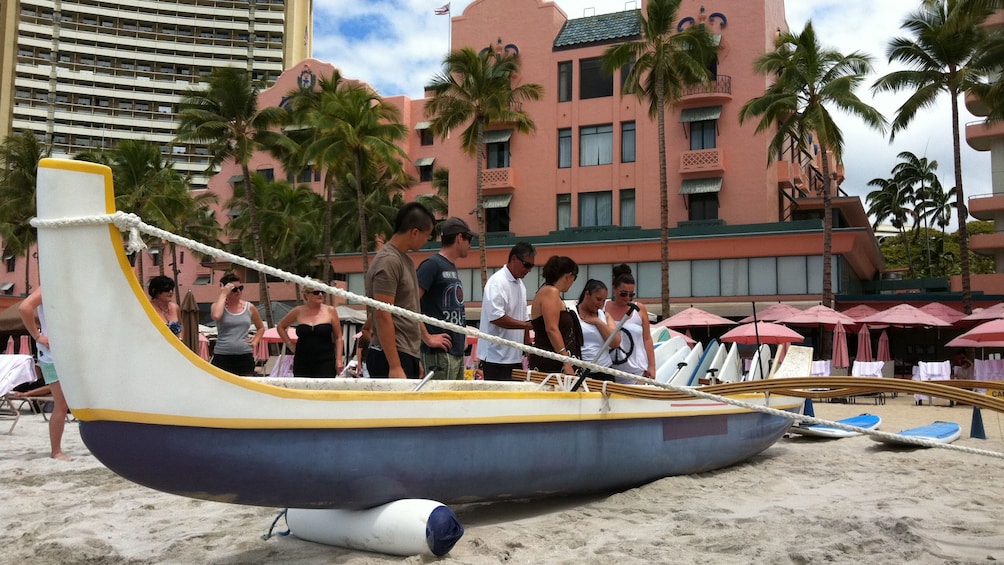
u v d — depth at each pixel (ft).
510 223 123.54
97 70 336.29
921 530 14.88
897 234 252.21
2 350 93.91
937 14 90.84
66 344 10.74
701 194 113.09
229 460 11.55
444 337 18.93
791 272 100.83
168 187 153.58
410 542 12.50
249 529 15.31
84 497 18.54
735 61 112.16
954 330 103.04
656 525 15.19
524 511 16.69
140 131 336.08
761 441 22.97
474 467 14.26
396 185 162.61
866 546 13.55
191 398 11.27
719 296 104.12
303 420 12.08
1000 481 20.81
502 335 21.52
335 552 13.48
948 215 226.99
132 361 10.97
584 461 16.60
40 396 32.37
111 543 14.34
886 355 76.64
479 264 119.44
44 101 325.83
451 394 13.83
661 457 18.95
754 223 107.45
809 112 93.66
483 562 12.50
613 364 21.99
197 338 32.94
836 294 99.45
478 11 128.06
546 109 122.83
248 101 129.70
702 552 13.26
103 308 10.81
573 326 20.77
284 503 12.55
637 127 116.88
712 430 20.76
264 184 165.48
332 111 122.31
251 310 28.07
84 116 327.67
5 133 316.40
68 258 10.64
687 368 26.11
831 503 17.66
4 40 320.09
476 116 109.40
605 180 118.42
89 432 10.97
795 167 118.83
